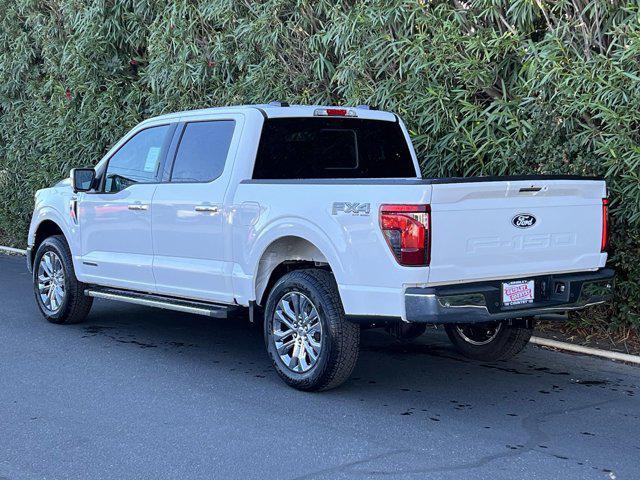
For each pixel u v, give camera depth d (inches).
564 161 282.5
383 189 201.9
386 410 212.8
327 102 367.9
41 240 338.6
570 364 261.6
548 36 282.0
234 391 230.1
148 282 276.7
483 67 304.5
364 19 325.4
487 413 210.8
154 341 292.5
